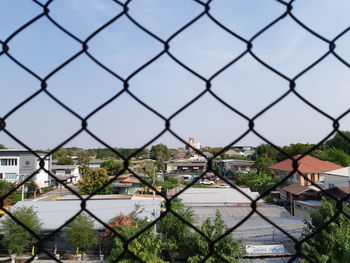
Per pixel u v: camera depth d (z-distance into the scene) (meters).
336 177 17.17
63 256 11.47
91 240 11.42
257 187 23.80
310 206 15.92
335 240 6.93
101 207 14.02
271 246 10.20
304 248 7.20
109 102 0.83
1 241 10.85
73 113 0.82
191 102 0.85
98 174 22.22
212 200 18.52
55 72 0.82
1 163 23.30
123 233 8.18
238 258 8.49
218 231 8.64
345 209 7.27
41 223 11.70
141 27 0.85
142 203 14.52
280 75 0.88
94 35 0.83
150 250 7.97
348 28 0.90
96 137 0.83
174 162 34.28
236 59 0.87
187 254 9.30
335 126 0.88
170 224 10.19
